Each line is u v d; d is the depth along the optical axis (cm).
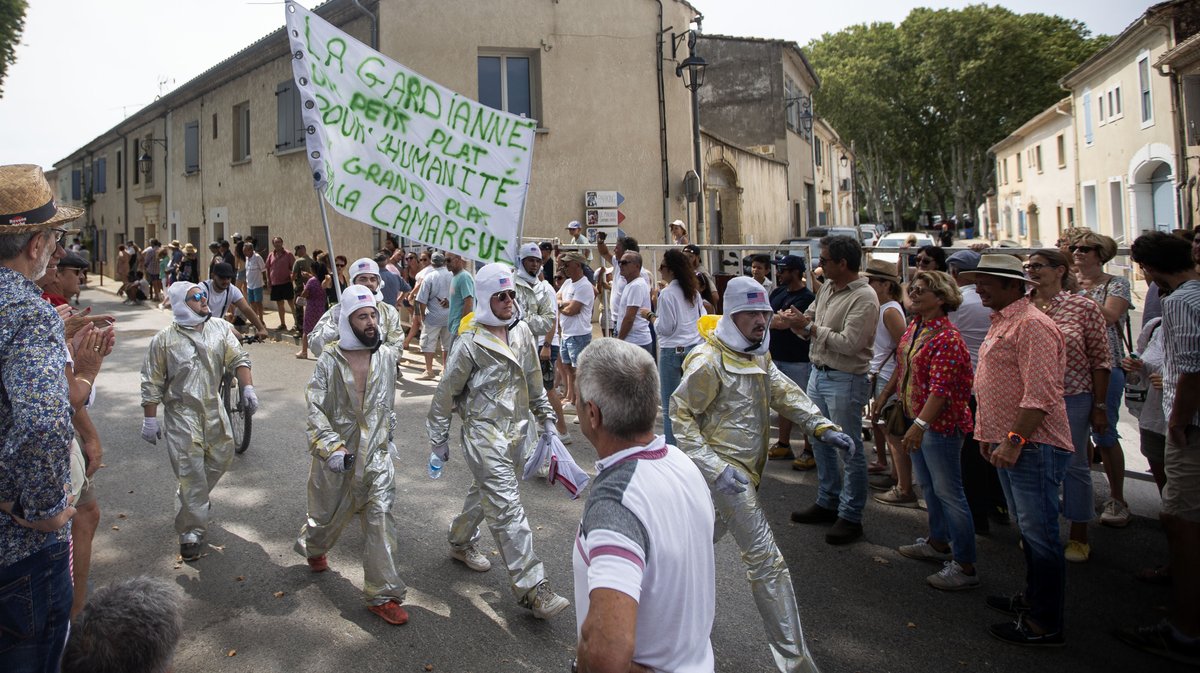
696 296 668
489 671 363
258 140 1958
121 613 178
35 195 241
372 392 427
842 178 4478
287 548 503
